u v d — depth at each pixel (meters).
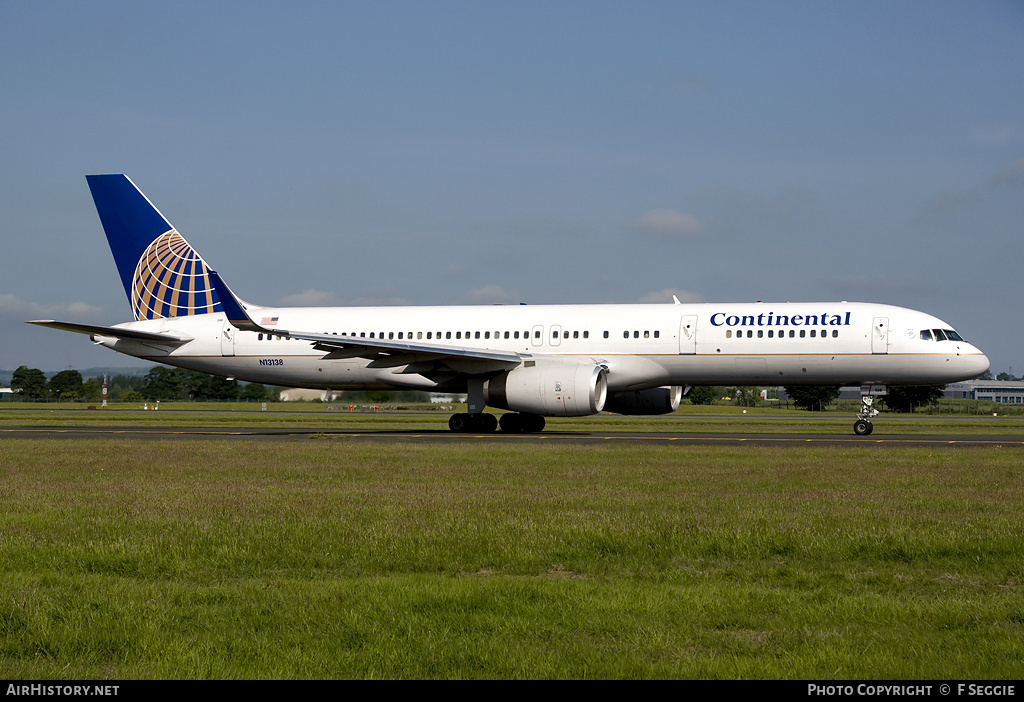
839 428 125.31
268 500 46.84
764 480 54.44
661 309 108.44
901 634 24.88
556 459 67.50
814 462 65.12
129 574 32.22
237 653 23.61
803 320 103.25
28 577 30.88
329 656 23.48
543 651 23.75
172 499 47.47
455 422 106.50
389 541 36.31
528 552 34.34
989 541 35.31
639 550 35.16
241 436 98.69
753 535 36.47
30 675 22.39
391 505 44.81
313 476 57.47
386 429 116.88
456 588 28.72
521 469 60.88
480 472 59.34
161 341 121.44
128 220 125.31
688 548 35.22
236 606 27.50
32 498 48.34
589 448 77.56
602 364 102.56
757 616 26.55
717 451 74.31
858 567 32.94
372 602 27.53
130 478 57.09
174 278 124.44
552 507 44.16
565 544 35.69
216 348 120.19
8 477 58.03
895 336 100.50
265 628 25.59
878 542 35.38
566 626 25.69
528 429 108.12
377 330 116.00
